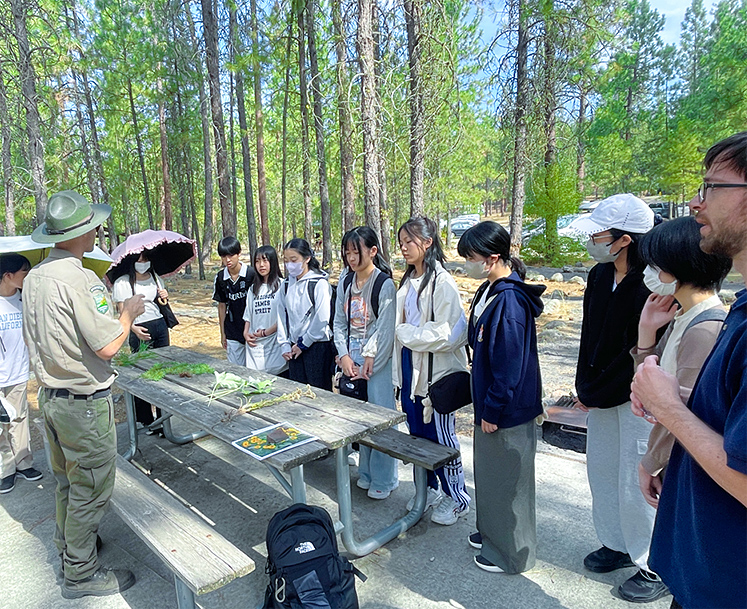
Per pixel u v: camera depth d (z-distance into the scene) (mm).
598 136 25328
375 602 2463
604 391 2342
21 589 2689
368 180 7152
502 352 2355
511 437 2443
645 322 2057
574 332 7918
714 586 1215
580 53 11367
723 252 1192
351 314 3428
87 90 16391
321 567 2199
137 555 2961
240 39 12883
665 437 1676
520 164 13781
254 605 2512
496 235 2426
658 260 1727
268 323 4219
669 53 40062
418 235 2875
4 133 12500
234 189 20484
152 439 4508
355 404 2992
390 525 3070
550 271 13992
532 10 10531
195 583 1903
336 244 21734
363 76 6918
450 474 3018
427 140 8797
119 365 3926
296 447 2381
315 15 10688
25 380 3771
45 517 3379
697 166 17438
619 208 2277
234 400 3068
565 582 2547
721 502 1201
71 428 2406
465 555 2807
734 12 26719
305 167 15844
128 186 19953
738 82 17281
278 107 18391
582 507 3197
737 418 1060
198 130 18609
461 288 11648
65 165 16594
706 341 1587
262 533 3131
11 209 12695
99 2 15109
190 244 4891
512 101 12438
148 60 15406
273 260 4168
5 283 3637
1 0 10906
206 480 3803
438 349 2811
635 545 2365
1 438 3672
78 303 2303
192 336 8797
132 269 4609
